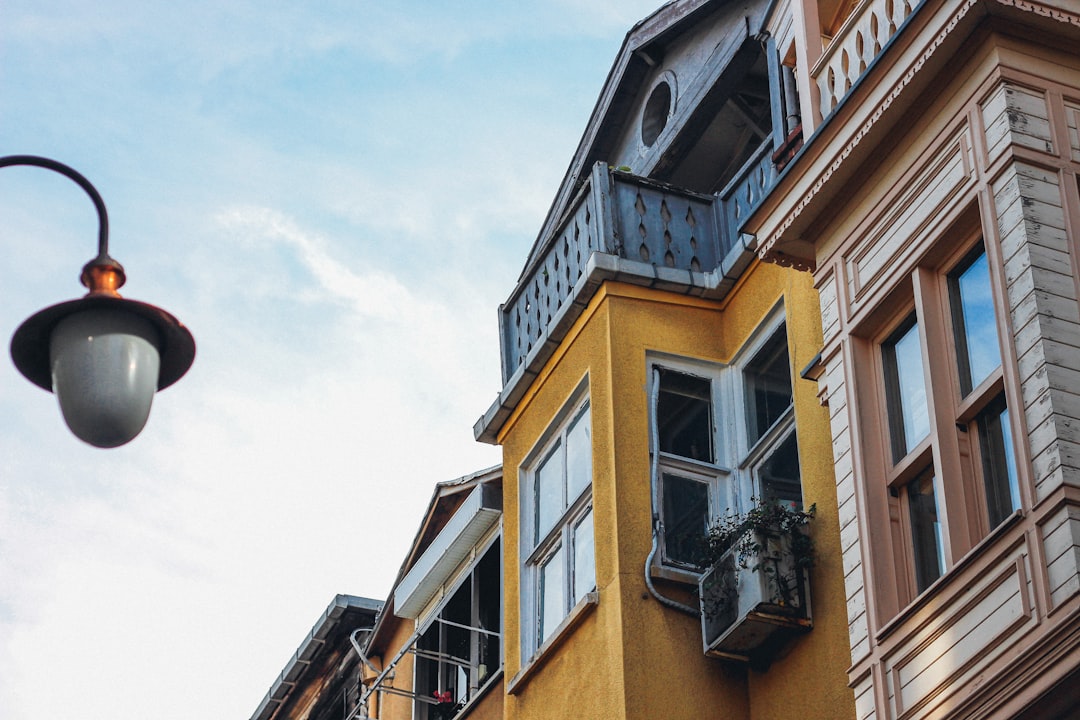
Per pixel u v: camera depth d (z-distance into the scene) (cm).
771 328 1284
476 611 1628
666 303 1330
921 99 996
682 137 1722
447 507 1723
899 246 997
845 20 1170
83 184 773
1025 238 881
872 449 991
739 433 1283
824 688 1092
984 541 849
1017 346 868
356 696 1961
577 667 1209
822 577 1129
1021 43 957
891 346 1017
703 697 1151
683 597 1191
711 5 1698
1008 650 820
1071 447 823
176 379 778
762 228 1116
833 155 1048
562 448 1359
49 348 757
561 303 1396
